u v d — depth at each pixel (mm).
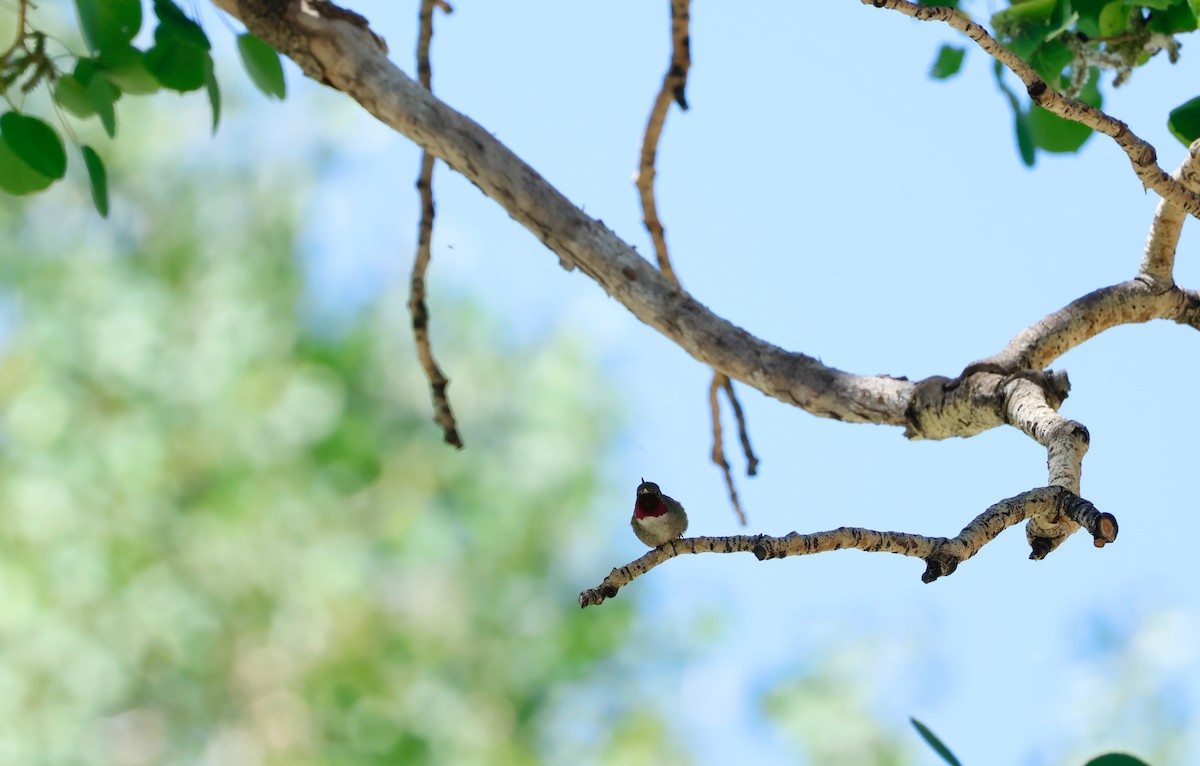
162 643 11773
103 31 5242
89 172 5352
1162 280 5152
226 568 12062
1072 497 3613
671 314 4746
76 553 11617
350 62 4746
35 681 11359
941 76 6512
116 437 11992
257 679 12359
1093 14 5859
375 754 12273
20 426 11906
